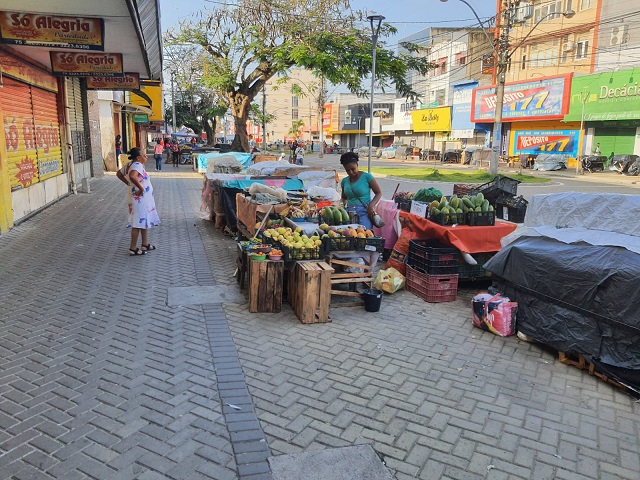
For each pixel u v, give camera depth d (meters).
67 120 14.88
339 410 3.75
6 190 9.54
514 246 5.41
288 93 93.44
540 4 35.84
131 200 7.95
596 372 4.42
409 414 3.74
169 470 3.03
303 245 5.82
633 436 3.56
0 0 6.60
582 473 3.15
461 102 44.62
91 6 6.79
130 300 5.96
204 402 3.79
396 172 31.66
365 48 18.34
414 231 7.39
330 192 9.07
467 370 4.49
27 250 8.15
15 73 10.19
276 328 5.30
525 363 4.68
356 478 3.02
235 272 6.93
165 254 8.25
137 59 11.24
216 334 5.06
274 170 11.75
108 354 4.52
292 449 3.27
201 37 20.83
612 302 4.26
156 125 45.00
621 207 4.94
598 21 31.55
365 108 70.62
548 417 3.77
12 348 4.58
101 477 2.94
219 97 26.58
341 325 5.47
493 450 3.35
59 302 5.80
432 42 50.12
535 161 35.03
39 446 3.21
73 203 13.48
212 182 10.98
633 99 28.23
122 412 3.62
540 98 34.66
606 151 32.06
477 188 10.68
